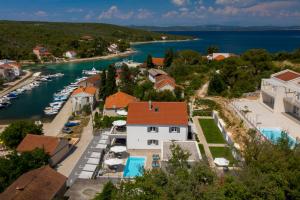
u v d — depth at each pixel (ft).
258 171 93.71
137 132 201.57
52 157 183.73
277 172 95.04
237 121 221.87
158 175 89.86
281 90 224.74
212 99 300.40
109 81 336.29
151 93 290.56
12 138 210.79
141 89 340.18
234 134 205.87
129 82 379.35
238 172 103.04
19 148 190.29
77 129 255.29
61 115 305.32
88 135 238.68
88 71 561.02
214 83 324.60
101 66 650.02
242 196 83.41
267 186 84.38
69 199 133.80
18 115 314.96
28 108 339.98
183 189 80.38
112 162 174.91
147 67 540.93
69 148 208.03
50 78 513.04
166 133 200.75
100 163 187.11
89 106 304.30
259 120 213.05
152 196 83.87
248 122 209.36
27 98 383.65
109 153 198.70
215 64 443.32
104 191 120.26
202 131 229.86
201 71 422.00
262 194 84.07
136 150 204.64
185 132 199.82
